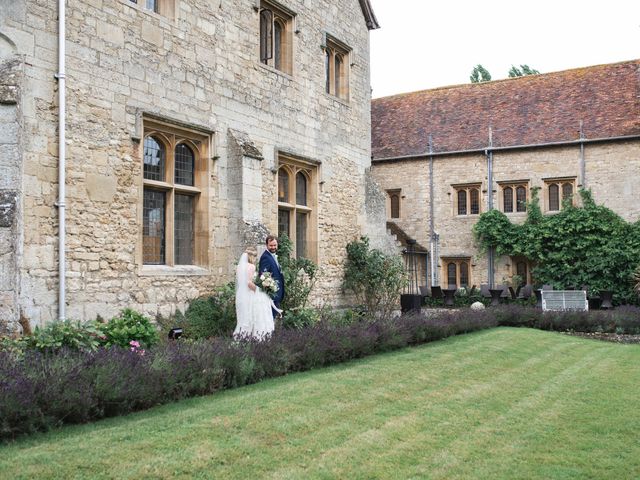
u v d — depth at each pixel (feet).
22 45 27.71
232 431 17.69
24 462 14.66
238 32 40.81
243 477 14.65
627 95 74.64
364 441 17.67
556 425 20.56
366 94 58.18
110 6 31.73
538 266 75.10
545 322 54.54
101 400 18.95
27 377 17.94
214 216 38.17
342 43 54.03
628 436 19.48
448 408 22.02
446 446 17.78
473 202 79.36
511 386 26.66
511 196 77.15
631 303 69.62
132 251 32.58
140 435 16.97
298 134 47.14
